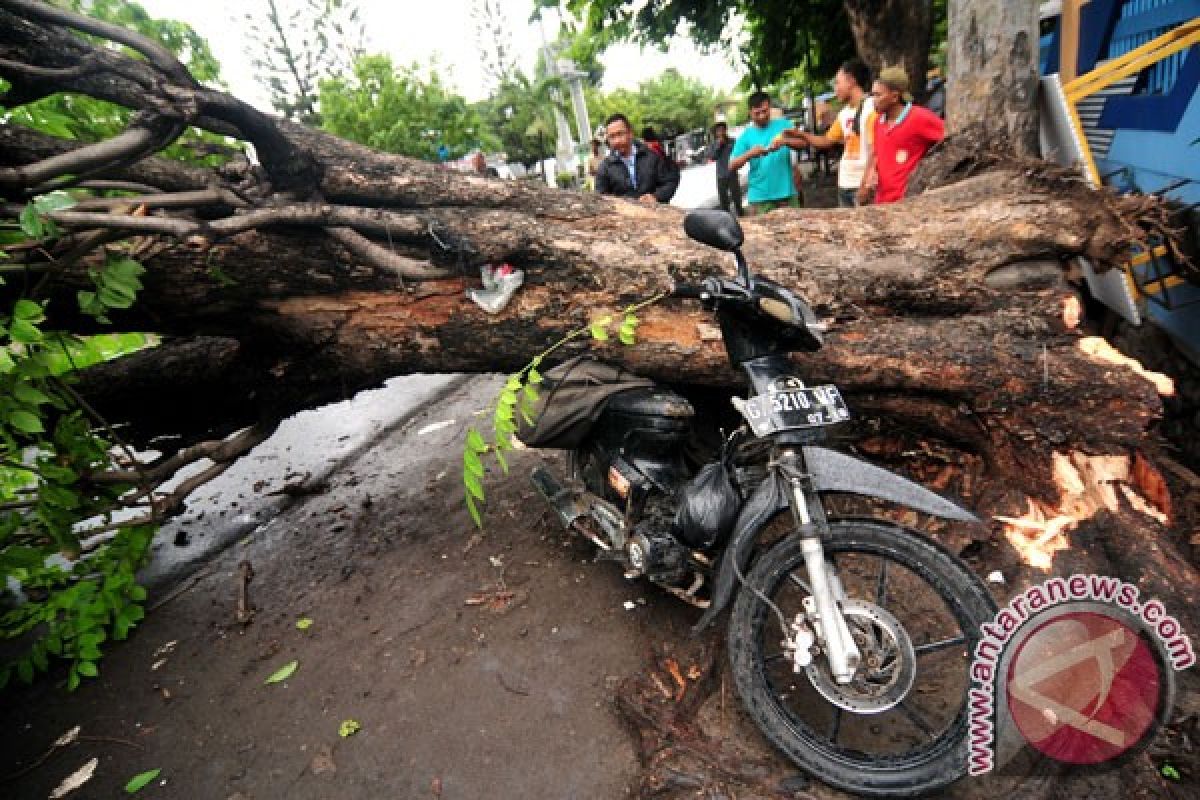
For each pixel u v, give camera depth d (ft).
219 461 9.05
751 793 5.38
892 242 8.77
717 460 7.52
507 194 8.89
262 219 6.63
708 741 5.93
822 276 8.41
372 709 7.00
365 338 8.56
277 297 8.00
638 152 17.98
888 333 8.16
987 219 8.65
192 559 10.71
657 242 8.58
